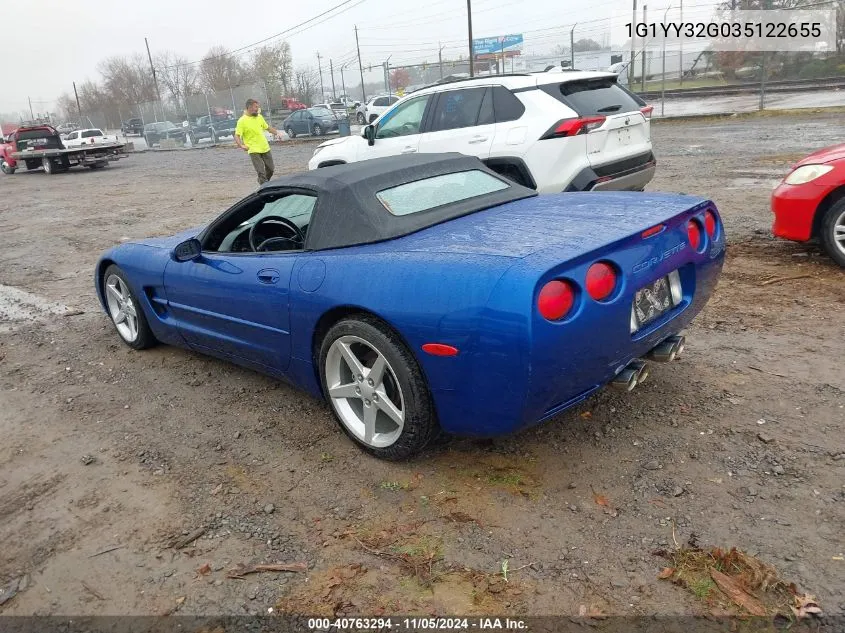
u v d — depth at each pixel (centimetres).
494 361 254
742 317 471
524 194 395
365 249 318
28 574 270
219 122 3681
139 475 336
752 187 934
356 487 308
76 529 296
